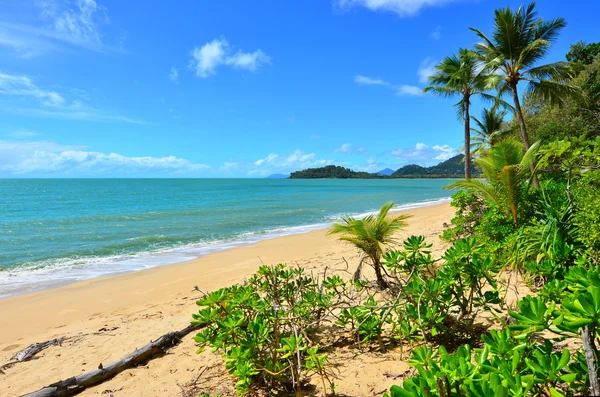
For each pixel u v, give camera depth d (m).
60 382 3.33
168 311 6.05
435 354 2.22
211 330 2.88
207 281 8.26
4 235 16.42
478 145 26.72
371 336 3.40
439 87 19.17
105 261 11.29
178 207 31.14
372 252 5.04
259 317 2.99
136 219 22.36
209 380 3.22
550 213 4.64
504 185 6.08
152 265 10.62
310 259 9.70
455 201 9.05
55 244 14.28
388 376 2.79
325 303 3.50
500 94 16.78
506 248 5.00
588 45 25.73
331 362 3.10
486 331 3.08
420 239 3.33
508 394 1.22
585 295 1.22
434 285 2.81
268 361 2.62
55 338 5.10
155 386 3.25
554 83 14.75
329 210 27.77
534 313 1.48
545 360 1.36
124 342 4.55
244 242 14.30
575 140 4.70
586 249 3.81
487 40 15.16
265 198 43.81
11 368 4.09
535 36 14.26
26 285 8.66
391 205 5.27
